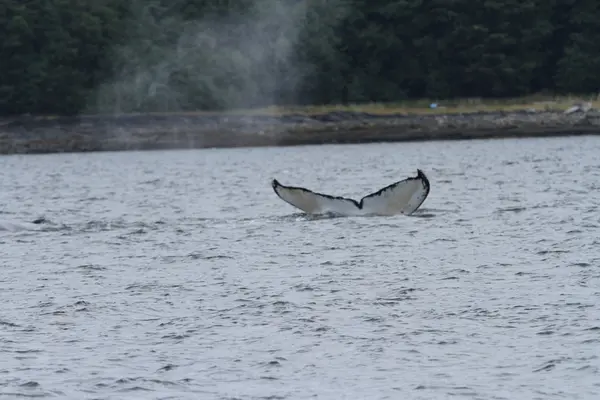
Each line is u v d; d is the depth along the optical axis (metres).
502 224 120.69
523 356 64.25
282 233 118.38
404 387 59.19
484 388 58.59
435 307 77.62
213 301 82.06
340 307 78.50
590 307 75.88
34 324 75.62
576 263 93.62
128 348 68.38
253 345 68.38
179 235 120.69
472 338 68.62
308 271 94.00
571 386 58.62
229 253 105.75
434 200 151.62
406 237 111.88
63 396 58.88
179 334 71.62
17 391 59.75
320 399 57.56
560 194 155.50
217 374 62.31
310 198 129.88
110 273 96.31
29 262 103.88
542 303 77.75
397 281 87.88
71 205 168.88
